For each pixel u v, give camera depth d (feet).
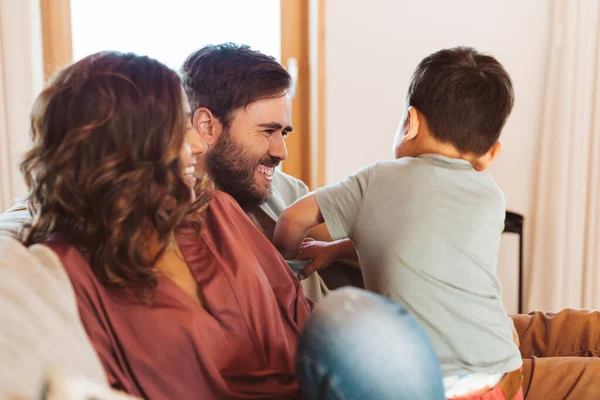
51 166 2.47
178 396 2.48
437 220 3.26
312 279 4.05
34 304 2.04
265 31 7.54
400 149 3.82
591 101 7.48
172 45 7.27
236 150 3.80
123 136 2.46
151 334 2.46
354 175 3.59
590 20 7.31
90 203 2.47
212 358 2.59
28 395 1.82
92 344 2.39
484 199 3.40
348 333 2.00
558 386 3.75
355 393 1.97
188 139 2.81
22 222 2.99
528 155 7.97
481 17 7.71
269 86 3.76
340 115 7.64
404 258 3.21
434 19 7.65
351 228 3.49
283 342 2.85
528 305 7.98
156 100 2.51
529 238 8.07
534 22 7.73
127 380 2.43
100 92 2.44
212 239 2.93
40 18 6.75
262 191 3.95
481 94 3.51
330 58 7.49
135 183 2.46
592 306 7.77
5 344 1.85
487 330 3.26
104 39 7.08
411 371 1.97
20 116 6.48
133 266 2.48
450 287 3.21
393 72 7.69
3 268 2.10
